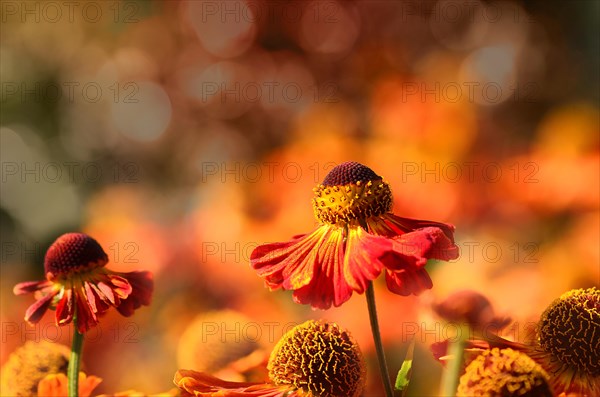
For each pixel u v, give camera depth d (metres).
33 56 1.38
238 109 1.15
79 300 0.47
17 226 1.30
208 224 0.77
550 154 0.74
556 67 1.18
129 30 1.26
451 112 0.86
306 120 1.05
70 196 1.31
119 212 1.10
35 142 1.35
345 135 0.97
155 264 0.76
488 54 1.14
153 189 1.19
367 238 0.43
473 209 0.73
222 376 0.54
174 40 1.20
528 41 1.18
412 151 0.81
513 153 0.95
